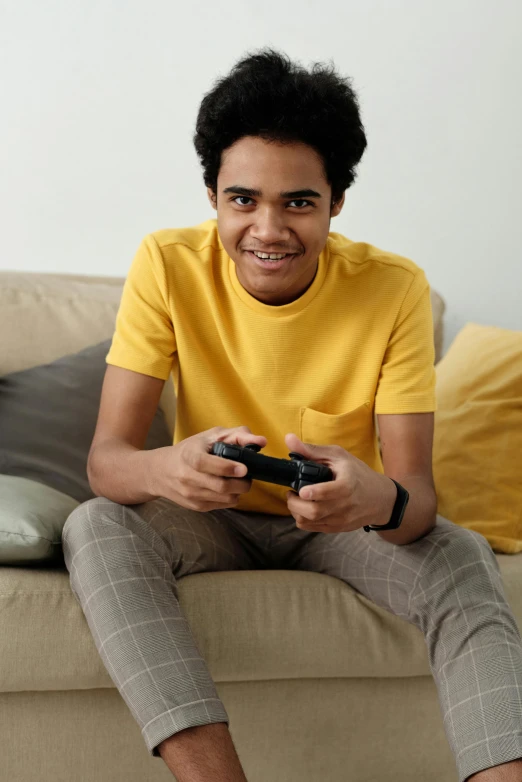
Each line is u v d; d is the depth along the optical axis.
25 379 1.59
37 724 1.16
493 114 2.13
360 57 2.09
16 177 2.03
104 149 2.06
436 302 1.94
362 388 1.30
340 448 1.10
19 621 1.11
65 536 1.15
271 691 1.24
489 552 1.18
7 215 2.04
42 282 1.79
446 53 2.11
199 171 2.09
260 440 1.05
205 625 1.16
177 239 1.33
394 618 1.23
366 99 2.10
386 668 1.24
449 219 2.16
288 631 1.19
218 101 1.12
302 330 1.28
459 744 1.02
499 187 2.16
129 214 2.08
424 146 2.13
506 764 0.98
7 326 1.69
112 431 1.26
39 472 1.47
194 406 1.32
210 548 1.25
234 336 1.30
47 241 2.06
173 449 1.10
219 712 0.99
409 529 1.16
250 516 1.36
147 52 2.05
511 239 2.17
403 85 2.11
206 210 2.11
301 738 1.25
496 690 1.02
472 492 1.58
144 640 1.02
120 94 2.05
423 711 1.30
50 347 1.69
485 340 1.76
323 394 1.29
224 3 2.06
